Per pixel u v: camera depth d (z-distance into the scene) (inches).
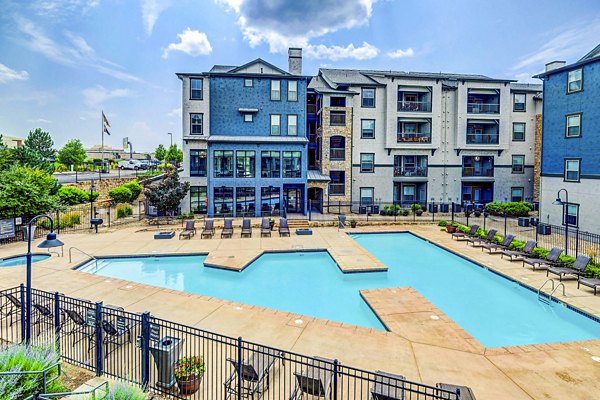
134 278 561.9
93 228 893.2
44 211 796.6
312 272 599.5
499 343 361.1
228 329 352.2
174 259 657.6
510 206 1104.2
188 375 240.4
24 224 768.9
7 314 344.2
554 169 907.4
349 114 1185.4
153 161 2539.4
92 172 1844.2
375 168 1219.9
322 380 230.8
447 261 671.1
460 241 789.2
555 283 497.0
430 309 409.4
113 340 306.3
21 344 259.9
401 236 902.4
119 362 283.3
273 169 1088.2
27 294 293.9
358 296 491.5
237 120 1106.1
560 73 885.8
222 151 1063.0
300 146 1093.1
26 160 1203.9
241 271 578.9
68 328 331.0
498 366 287.1
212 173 1058.7
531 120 1291.8
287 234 829.8
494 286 533.3
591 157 805.2
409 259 687.1
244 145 1069.1
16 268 552.4
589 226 810.8
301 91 1124.5
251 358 259.6
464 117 1232.2
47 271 536.1
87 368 274.8
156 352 248.2
